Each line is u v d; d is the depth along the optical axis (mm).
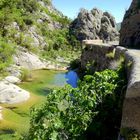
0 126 27422
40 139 12508
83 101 13227
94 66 41156
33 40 86688
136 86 10148
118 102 13789
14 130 26703
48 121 13070
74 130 12703
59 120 12695
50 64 70500
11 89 36844
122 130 10258
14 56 62281
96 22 130875
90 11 135125
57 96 13273
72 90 13430
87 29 126500
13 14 89875
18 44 76062
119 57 25500
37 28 97688
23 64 63562
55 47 98375
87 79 15109
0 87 36594
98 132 12789
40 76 57156
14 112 32438
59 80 54500
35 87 47094
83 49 57000
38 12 114312
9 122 28578
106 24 131625
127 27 46500
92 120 13047
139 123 10086
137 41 43219
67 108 13156
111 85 14258
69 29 127188
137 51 27391
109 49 34188
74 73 61938
